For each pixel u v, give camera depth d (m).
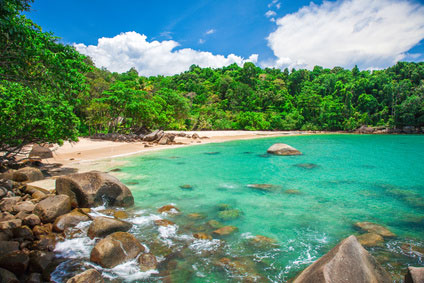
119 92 35.62
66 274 5.13
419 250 6.25
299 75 106.44
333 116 73.62
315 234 7.20
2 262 4.89
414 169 16.67
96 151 23.73
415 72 87.69
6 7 4.83
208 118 66.88
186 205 9.56
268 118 73.75
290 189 11.91
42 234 6.54
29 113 11.16
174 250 6.20
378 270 4.38
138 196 10.62
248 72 112.44
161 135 33.94
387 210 9.22
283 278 5.11
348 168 16.95
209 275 5.22
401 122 67.38
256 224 7.87
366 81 86.19
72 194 8.66
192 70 160.50
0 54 5.68
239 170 16.22
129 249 5.82
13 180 11.62
